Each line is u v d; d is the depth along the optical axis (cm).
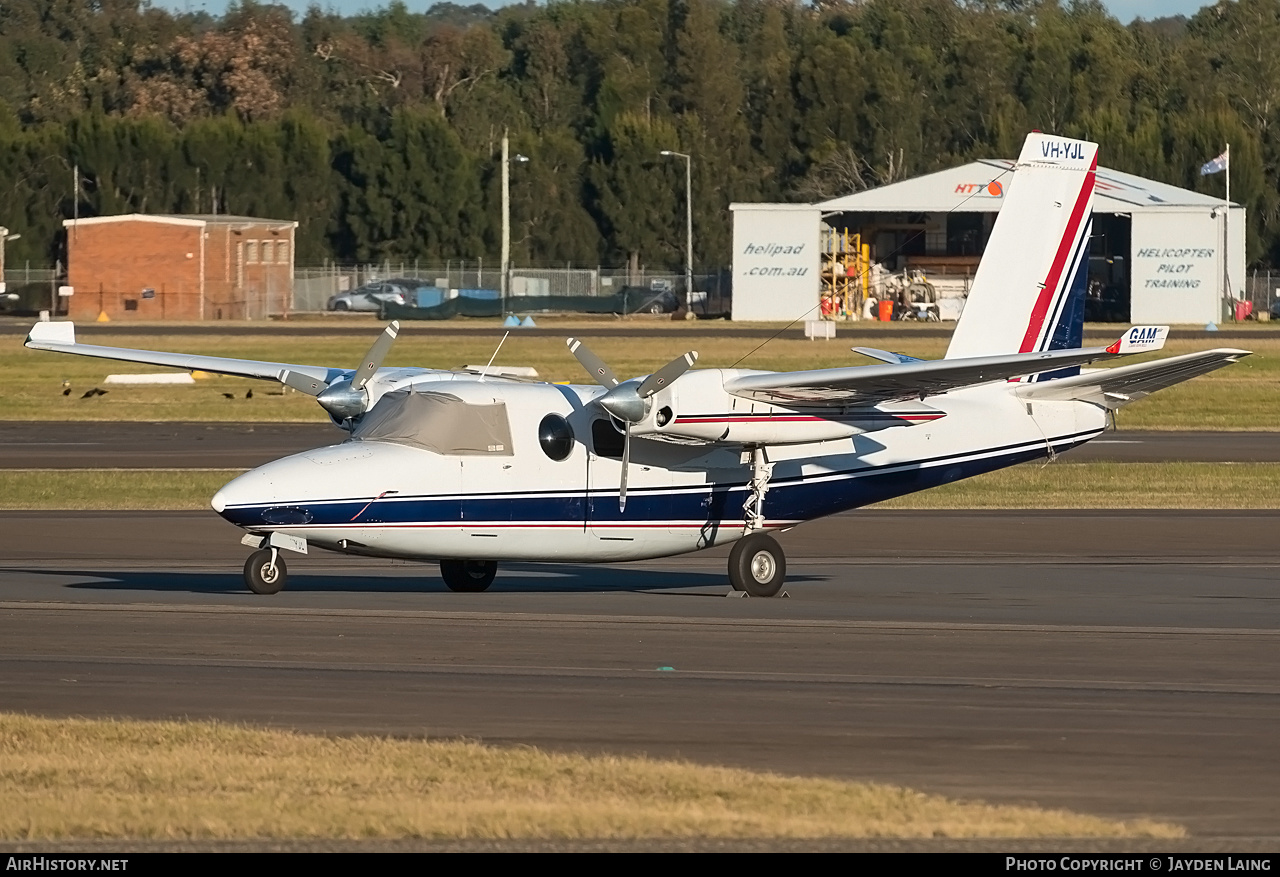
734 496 7031
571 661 5103
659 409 6606
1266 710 4469
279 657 5112
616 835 3203
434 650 5269
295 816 3312
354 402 7112
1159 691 4725
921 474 7350
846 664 5109
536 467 6625
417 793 3484
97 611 6034
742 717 4331
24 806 3375
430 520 6438
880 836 3206
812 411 6800
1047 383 7550
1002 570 7612
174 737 3978
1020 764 3862
